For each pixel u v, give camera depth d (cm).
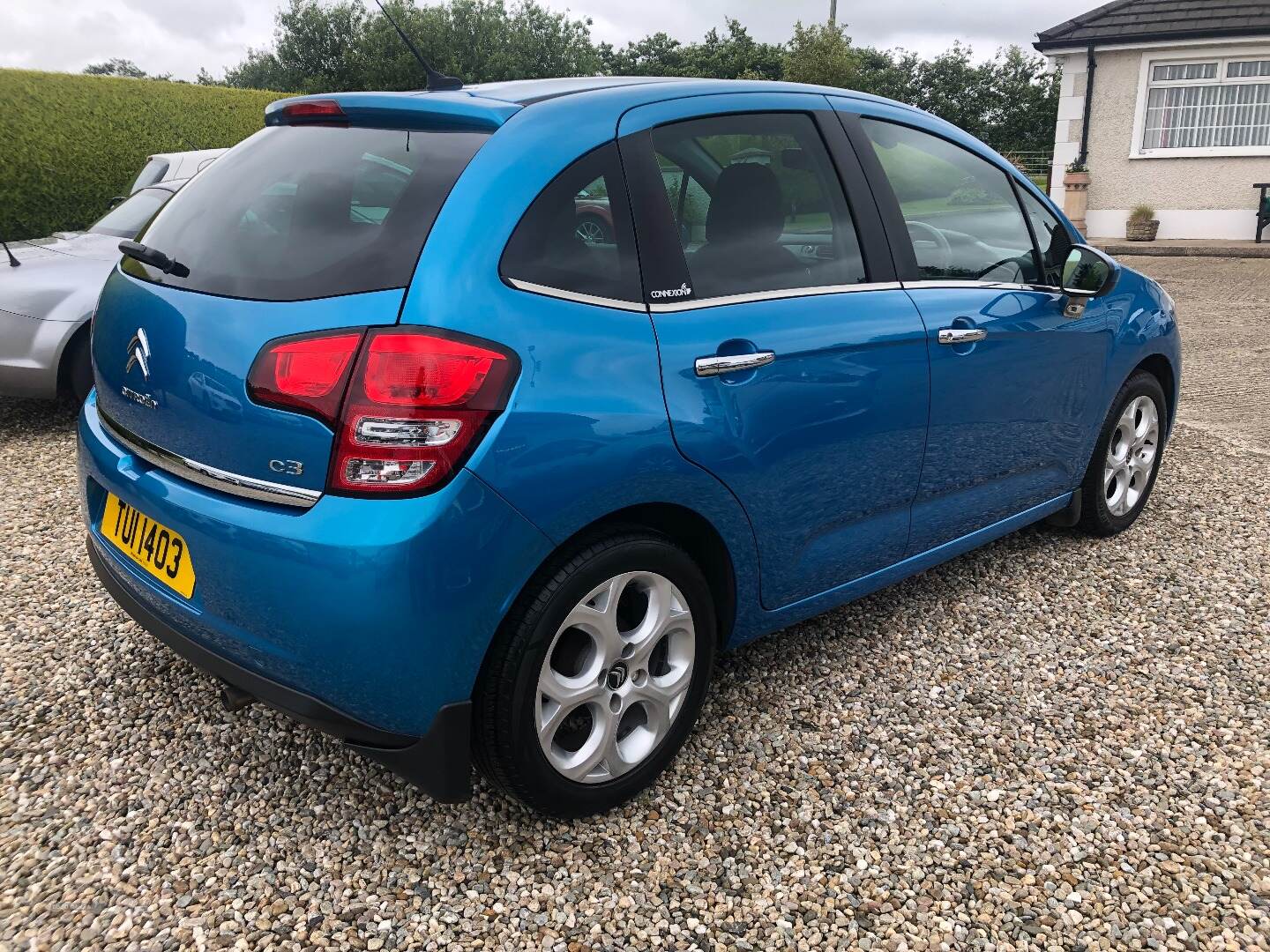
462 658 189
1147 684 290
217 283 206
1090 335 349
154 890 201
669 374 214
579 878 209
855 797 238
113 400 230
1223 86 1614
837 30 2452
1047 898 205
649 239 222
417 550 178
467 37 4369
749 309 236
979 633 321
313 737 256
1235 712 275
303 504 185
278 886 204
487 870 210
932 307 283
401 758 194
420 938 192
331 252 197
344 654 183
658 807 233
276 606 186
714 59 5206
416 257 189
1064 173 1736
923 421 282
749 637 262
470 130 212
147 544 217
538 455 190
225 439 195
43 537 394
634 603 227
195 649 209
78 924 191
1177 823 229
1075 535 407
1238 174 1625
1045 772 248
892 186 286
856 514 273
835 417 253
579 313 203
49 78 1252
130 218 642
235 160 243
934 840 222
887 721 270
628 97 233
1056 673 297
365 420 179
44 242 607
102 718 263
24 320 516
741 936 195
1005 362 310
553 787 211
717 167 242
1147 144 1684
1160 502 446
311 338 185
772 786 241
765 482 238
